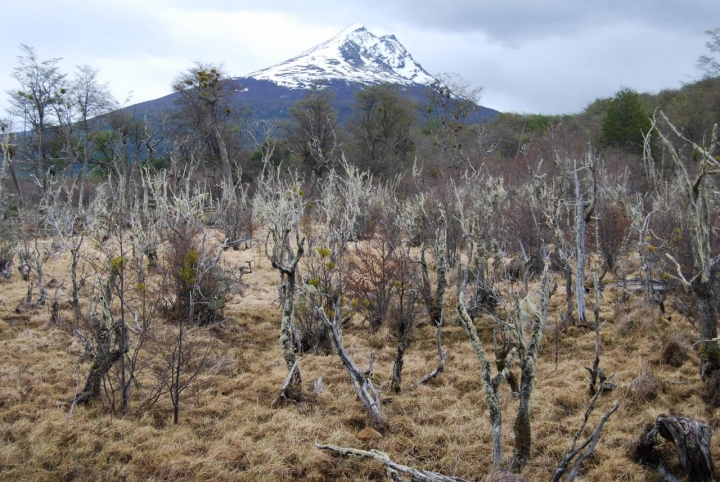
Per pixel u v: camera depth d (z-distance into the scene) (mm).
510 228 13648
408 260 11172
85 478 5609
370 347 9688
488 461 6035
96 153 30766
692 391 7449
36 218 15398
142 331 7207
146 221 14820
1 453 5871
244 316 10922
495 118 50312
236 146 31234
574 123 40125
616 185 16953
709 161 7012
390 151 34781
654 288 11438
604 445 6379
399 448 6359
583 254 10125
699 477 5453
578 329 10055
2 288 11891
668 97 35406
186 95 27172
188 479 5688
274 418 6883
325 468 5980
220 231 18250
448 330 10344
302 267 12156
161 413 6984
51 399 7117
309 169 28891
